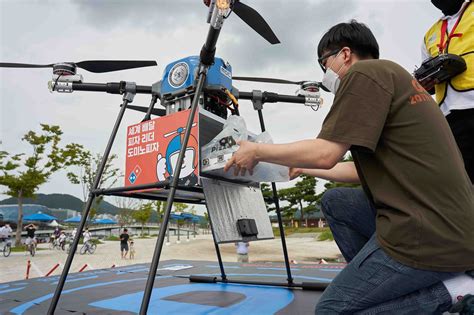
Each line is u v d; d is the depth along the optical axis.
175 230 50.03
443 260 0.96
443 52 1.85
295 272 3.49
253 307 1.97
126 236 14.04
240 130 1.49
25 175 20.67
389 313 1.07
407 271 0.99
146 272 3.73
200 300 2.17
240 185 2.05
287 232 37.53
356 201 1.63
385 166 1.08
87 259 13.01
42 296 2.44
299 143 1.12
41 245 24.73
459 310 0.97
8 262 11.48
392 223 1.02
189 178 1.63
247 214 2.00
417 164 1.03
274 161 1.16
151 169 1.80
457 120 1.76
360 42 1.34
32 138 20.89
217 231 1.70
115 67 2.18
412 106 1.08
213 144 1.57
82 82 2.07
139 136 1.90
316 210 38.94
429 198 1.00
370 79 1.09
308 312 1.85
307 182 38.56
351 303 1.08
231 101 2.12
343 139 1.06
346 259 1.70
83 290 2.64
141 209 40.81
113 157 25.12
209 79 1.89
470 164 1.74
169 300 2.19
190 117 1.52
